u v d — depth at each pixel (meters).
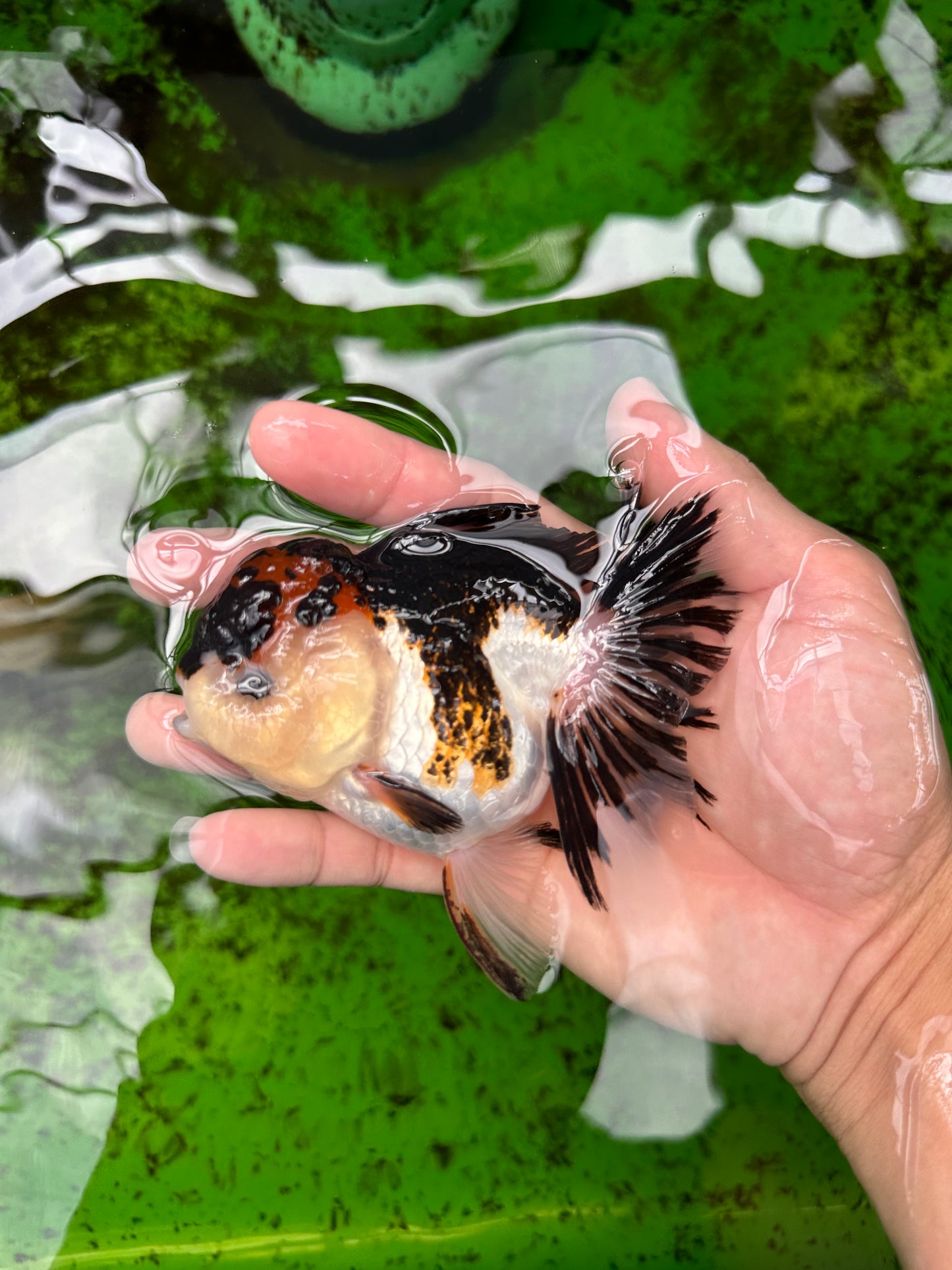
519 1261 0.24
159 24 0.28
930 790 0.22
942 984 0.23
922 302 0.28
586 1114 0.25
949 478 0.27
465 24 0.27
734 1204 0.25
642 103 0.29
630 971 0.24
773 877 0.24
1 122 0.28
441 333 0.28
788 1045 0.24
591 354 0.27
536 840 0.23
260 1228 0.25
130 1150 0.25
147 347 0.27
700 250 0.28
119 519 0.27
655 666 0.22
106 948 0.26
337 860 0.25
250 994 0.26
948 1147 0.22
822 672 0.22
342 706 0.21
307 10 0.27
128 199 0.28
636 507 0.24
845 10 0.29
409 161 0.28
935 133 0.29
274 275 0.28
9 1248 0.24
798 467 0.27
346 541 0.26
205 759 0.25
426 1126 0.25
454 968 0.26
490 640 0.21
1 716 0.26
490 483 0.26
